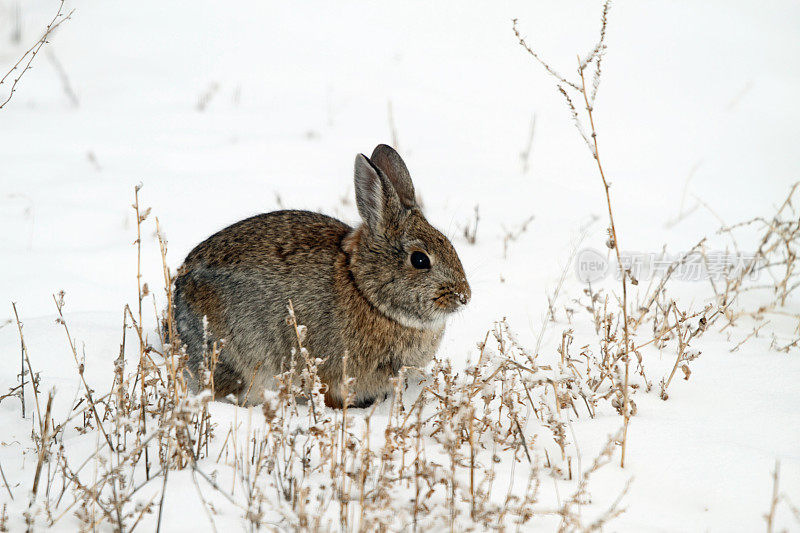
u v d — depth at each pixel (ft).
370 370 39.32
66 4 109.91
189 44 102.94
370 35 108.99
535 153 82.53
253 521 25.00
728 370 39.11
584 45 106.52
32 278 52.01
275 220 41.09
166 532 25.66
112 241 58.80
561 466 30.55
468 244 61.57
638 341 43.39
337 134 83.30
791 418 34.30
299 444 31.19
